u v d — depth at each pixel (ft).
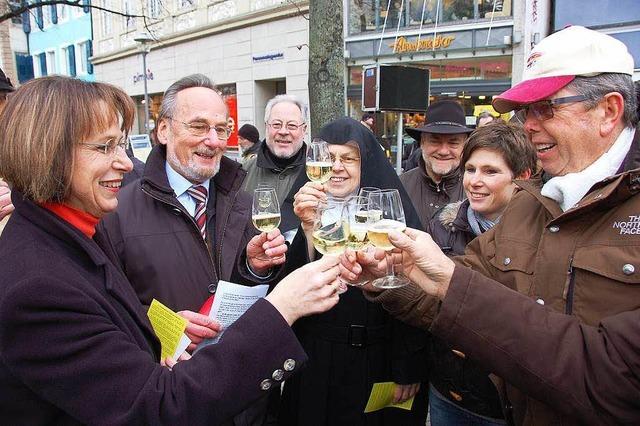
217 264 7.18
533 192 5.00
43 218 3.78
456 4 35.06
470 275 4.37
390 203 5.63
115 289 4.09
